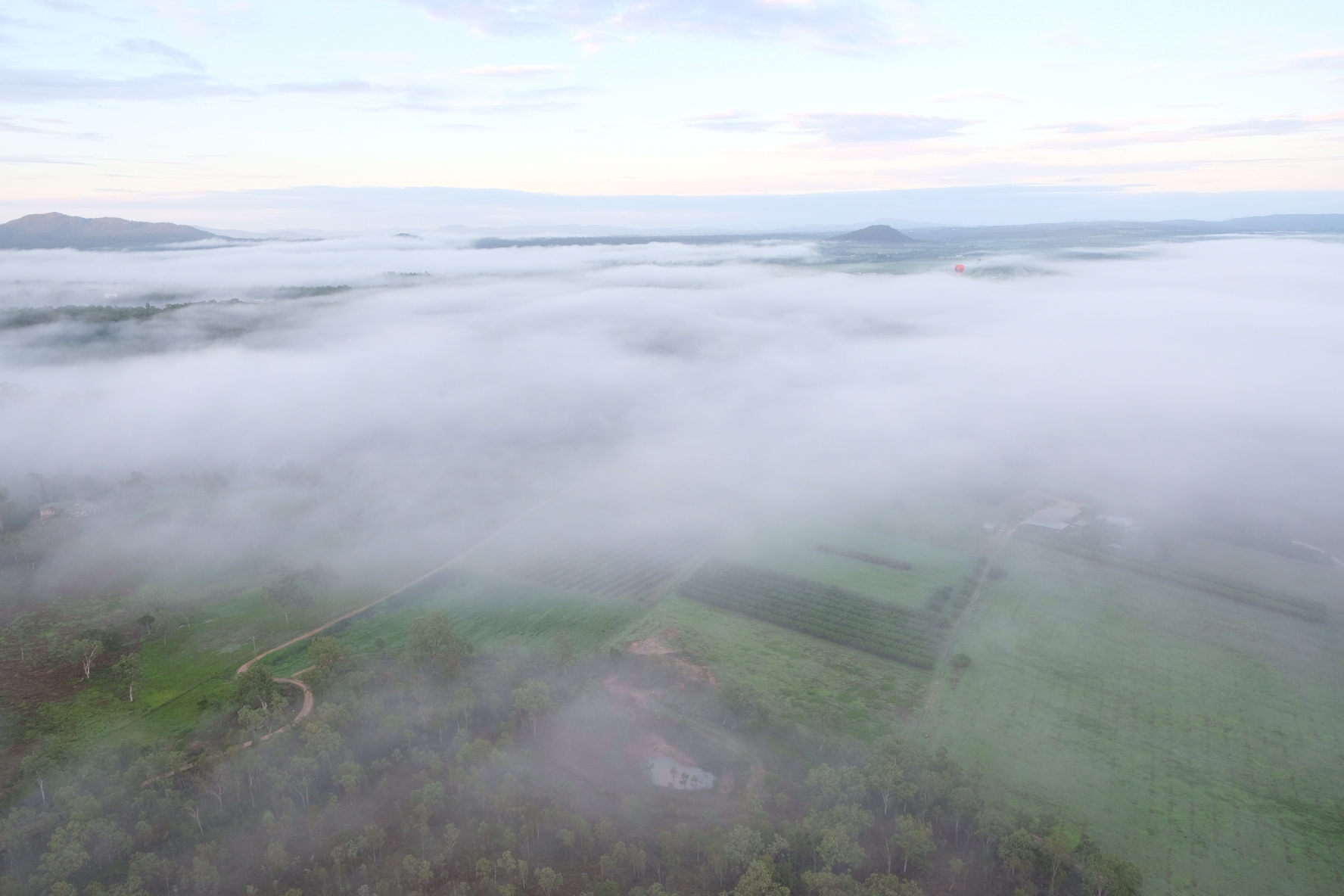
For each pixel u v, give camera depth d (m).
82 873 121.00
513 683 167.88
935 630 195.88
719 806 138.88
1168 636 193.50
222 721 160.00
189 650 187.50
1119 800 139.12
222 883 121.94
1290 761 149.25
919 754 142.00
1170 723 160.00
